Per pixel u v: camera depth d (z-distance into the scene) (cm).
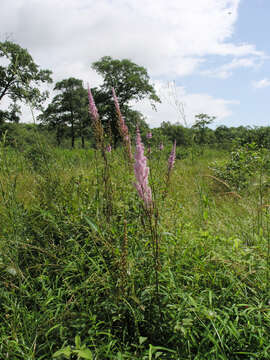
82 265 270
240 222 427
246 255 294
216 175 772
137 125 410
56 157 477
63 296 265
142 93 4097
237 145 963
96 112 347
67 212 340
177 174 704
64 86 5975
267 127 1551
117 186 390
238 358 190
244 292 254
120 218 337
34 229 321
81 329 214
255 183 554
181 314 214
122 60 4134
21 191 420
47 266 283
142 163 182
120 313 221
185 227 354
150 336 214
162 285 250
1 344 211
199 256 293
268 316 215
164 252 277
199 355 189
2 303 250
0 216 336
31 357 193
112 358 194
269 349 195
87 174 438
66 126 6044
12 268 245
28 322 228
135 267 259
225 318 211
